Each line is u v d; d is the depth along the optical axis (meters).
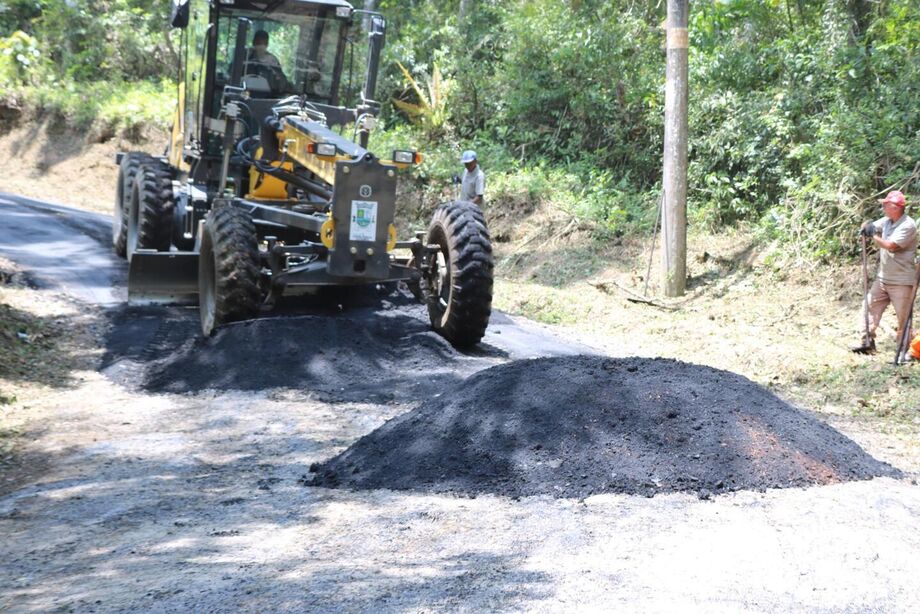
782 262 13.88
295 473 6.27
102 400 8.48
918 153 13.01
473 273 9.79
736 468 5.69
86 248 14.75
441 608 3.91
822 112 14.98
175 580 4.34
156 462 6.62
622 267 15.63
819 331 11.84
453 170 19.44
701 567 4.36
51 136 26.17
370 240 9.49
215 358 9.16
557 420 6.10
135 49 28.70
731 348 11.09
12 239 14.82
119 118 25.39
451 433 6.25
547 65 19.69
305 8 10.97
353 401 8.23
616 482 5.57
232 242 9.62
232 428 7.44
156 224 12.66
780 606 3.91
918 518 5.10
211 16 10.84
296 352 9.13
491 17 23.05
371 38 11.01
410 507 5.36
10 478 6.54
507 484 5.66
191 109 11.70
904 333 10.08
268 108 10.98
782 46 15.68
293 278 9.77
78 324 10.84
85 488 6.09
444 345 9.86
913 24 13.82
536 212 17.77
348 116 11.33
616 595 4.02
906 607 3.94
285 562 4.56
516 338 10.98
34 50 28.53
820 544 4.66
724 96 16.09
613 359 6.98
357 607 3.94
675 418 6.06
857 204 13.30
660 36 19.47
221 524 5.22
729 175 16.12
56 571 4.62
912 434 7.91
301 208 10.66
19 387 8.87
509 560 4.48
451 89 21.17
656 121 17.50
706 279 14.46
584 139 19.09
